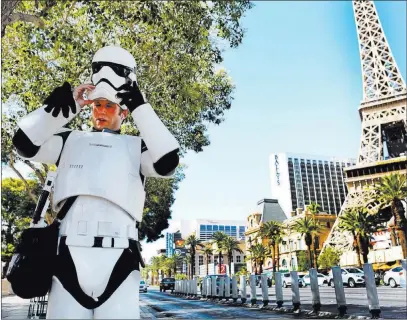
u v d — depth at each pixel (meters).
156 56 9.73
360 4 71.88
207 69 10.85
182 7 8.38
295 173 109.00
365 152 59.97
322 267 49.03
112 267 1.87
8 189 23.31
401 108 59.53
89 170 1.99
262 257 60.53
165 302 18.59
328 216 69.19
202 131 13.23
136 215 2.04
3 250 22.02
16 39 9.83
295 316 9.68
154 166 2.02
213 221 95.06
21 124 1.93
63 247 1.87
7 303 16.81
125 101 2.05
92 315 1.80
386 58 65.00
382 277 30.75
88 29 9.09
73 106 2.02
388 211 50.34
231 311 11.89
